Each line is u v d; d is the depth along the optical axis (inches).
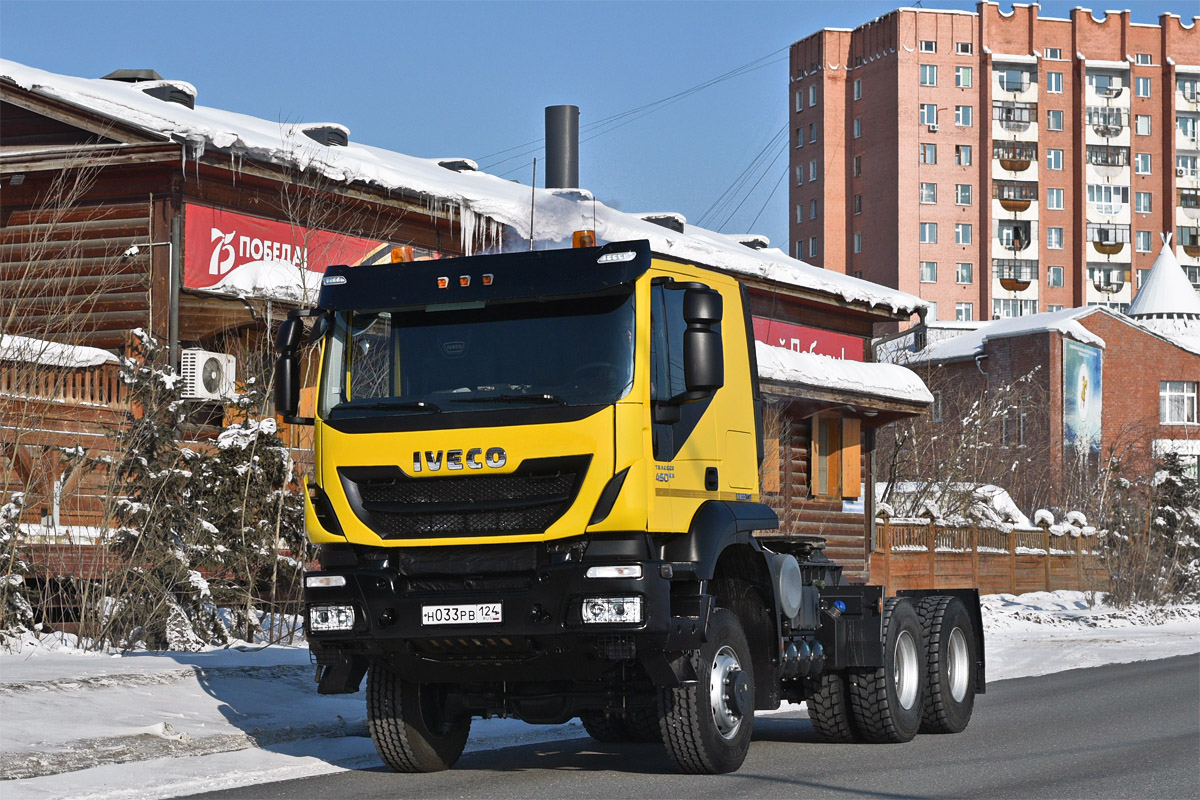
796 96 4323.3
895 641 480.7
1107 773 395.5
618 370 365.4
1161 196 4352.9
